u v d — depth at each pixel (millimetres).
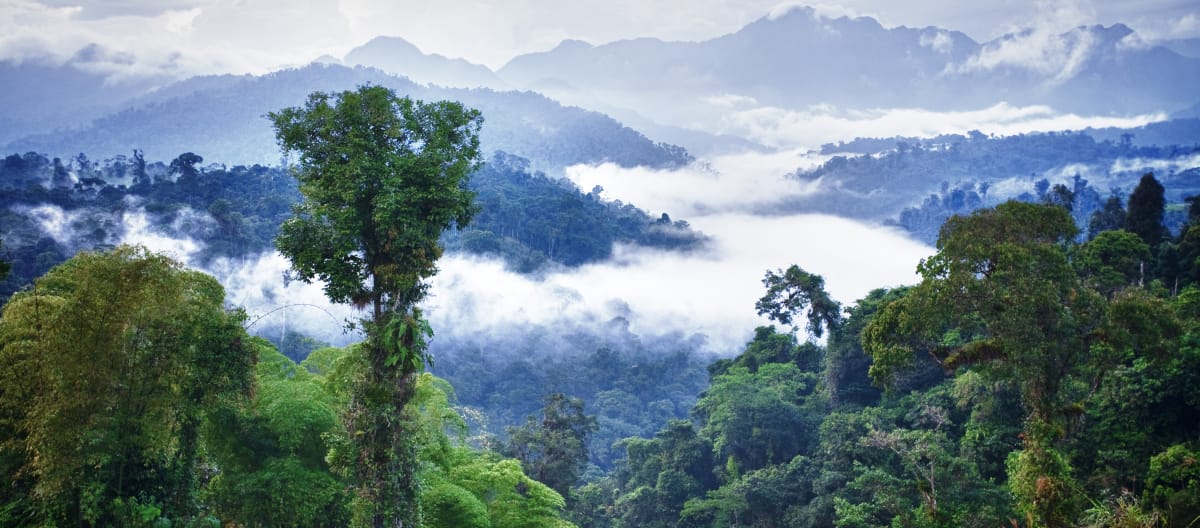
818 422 64062
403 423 24750
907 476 42438
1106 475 35062
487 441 64750
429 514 29734
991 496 35344
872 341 31312
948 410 50469
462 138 25766
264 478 26438
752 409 64875
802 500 54312
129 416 22562
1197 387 35688
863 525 40969
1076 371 29266
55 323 21297
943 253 29125
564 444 65188
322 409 28125
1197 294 39844
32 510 22547
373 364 24844
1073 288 27703
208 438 27500
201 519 25297
